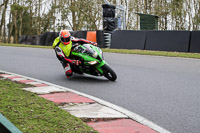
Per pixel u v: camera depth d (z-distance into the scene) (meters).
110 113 5.27
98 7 40.97
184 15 44.12
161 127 4.67
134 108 5.78
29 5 48.16
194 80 8.64
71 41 8.91
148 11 42.72
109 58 14.74
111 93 7.10
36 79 8.91
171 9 41.44
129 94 6.96
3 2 47.47
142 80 8.74
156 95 6.84
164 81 8.55
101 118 4.96
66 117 4.74
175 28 44.66
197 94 6.89
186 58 14.59
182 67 11.38
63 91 7.09
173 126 4.74
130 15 47.16
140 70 10.67
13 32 66.62
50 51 19.44
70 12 42.50
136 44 20.36
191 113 5.44
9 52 18.20
